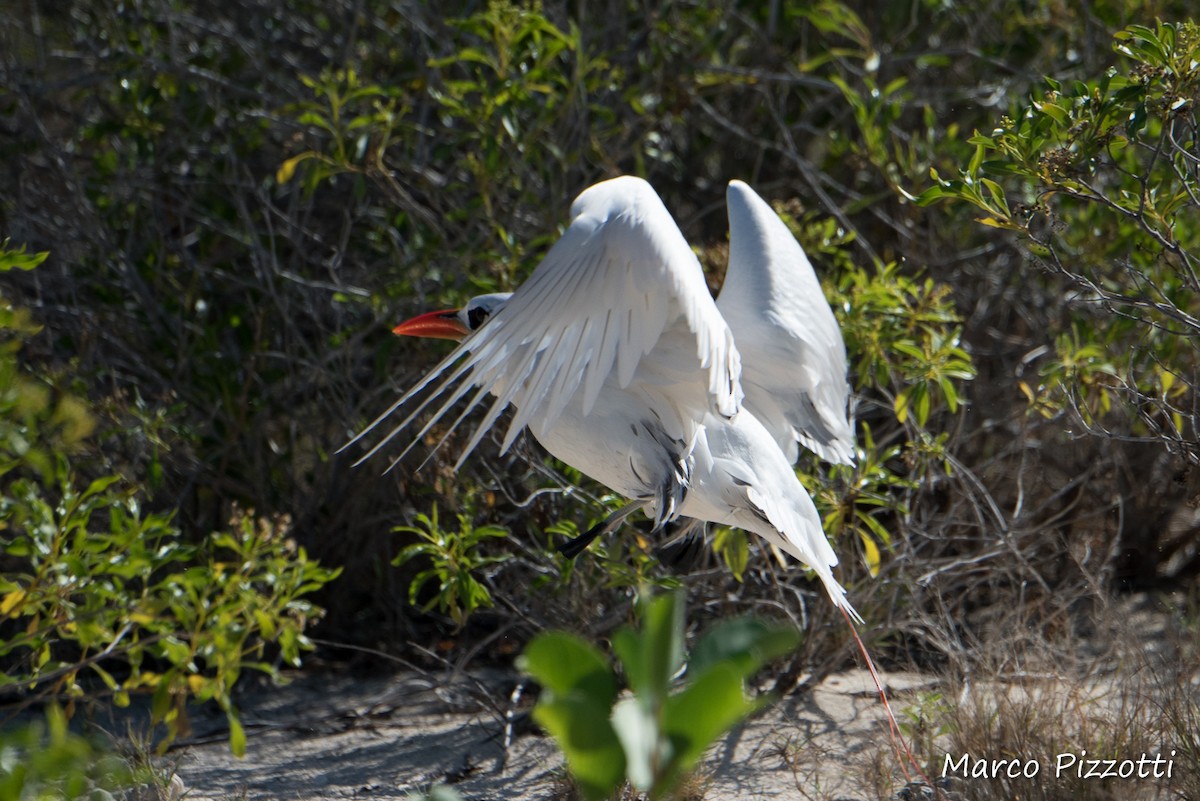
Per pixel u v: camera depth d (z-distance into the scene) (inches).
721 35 527.5
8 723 371.6
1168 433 393.1
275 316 482.6
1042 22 528.4
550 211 454.3
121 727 379.9
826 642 395.9
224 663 306.3
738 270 349.4
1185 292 406.3
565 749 161.0
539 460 421.7
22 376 395.5
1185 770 284.0
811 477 387.2
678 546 383.2
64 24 555.2
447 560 366.0
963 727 313.3
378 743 367.9
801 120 545.6
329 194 519.5
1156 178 407.5
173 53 488.7
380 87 473.4
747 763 339.0
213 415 450.3
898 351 418.9
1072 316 461.1
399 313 451.2
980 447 481.1
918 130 555.8
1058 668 342.0
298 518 451.8
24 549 303.1
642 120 509.4
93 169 516.7
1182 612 422.6
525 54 444.1
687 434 305.7
